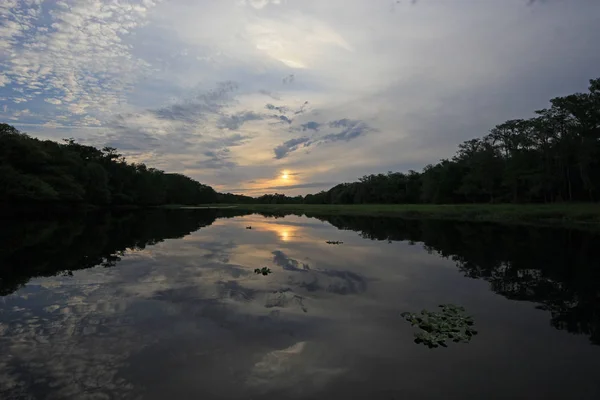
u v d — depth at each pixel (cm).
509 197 7588
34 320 984
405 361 764
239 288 1323
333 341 862
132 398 614
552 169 6397
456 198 9231
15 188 4891
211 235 3077
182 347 818
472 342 871
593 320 1028
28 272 1577
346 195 14325
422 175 11706
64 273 1557
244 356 776
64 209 6788
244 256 2000
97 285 1355
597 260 1897
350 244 2519
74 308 1088
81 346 820
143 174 11469
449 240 2717
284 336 888
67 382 662
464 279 1505
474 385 671
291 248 2314
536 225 3659
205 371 709
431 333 907
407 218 5531
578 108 5825
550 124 6262
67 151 7575
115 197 9406
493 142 7931
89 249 2238
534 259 1938
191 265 1736
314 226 4119
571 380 696
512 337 905
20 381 664
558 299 1233
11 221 4431
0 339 855
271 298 1204
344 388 653
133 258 1923
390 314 1062
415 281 1466
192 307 1105
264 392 637
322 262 1844
